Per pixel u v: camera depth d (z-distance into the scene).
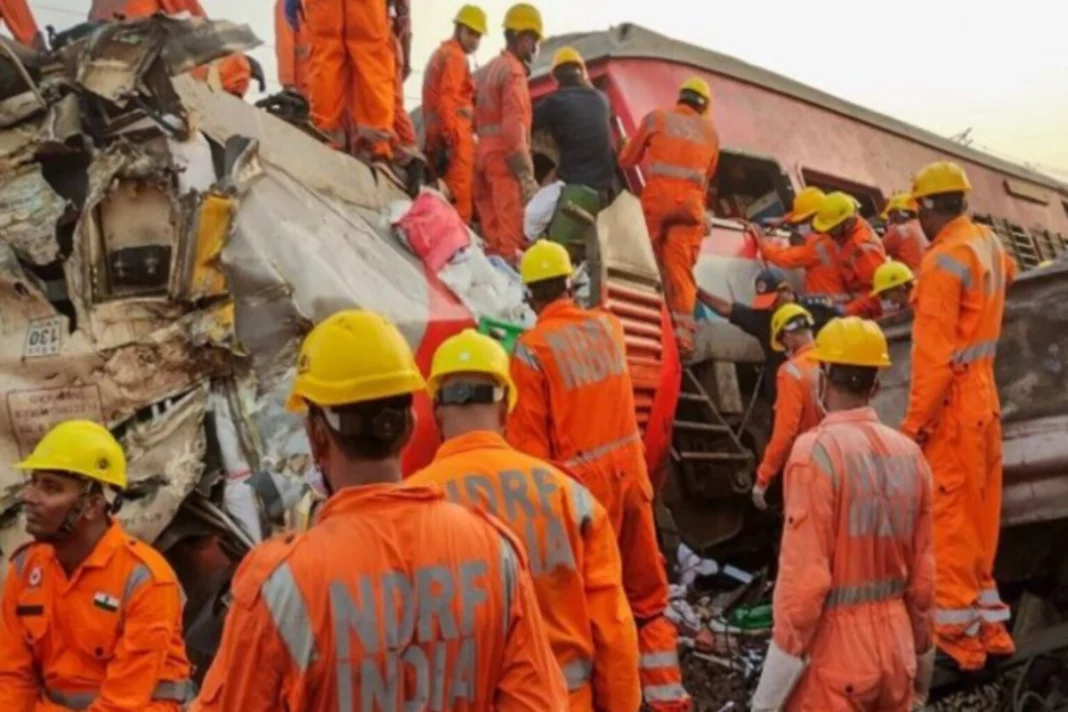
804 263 8.02
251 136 4.57
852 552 3.55
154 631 3.06
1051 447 5.64
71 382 3.88
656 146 7.12
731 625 6.60
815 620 3.48
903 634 3.61
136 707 3.00
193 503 3.99
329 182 4.98
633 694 2.93
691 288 7.09
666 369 6.23
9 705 3.05
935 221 5.35
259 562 1.92
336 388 1.97
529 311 5.19
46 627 3.05
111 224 4.00
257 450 3.94
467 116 7.20
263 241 4.15
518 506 2.80
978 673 5.37
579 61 7.09
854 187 9.86
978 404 5.14
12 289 3.93
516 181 6.81
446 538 1.98
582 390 4.09
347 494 1.98
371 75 6.05
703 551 7.42
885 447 3.67
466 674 1.93
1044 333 5.71
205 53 4.21
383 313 4.29
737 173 8.82
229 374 4.04
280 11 8.60
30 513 3.04
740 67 9.11
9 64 4.07
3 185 4.04
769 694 3.51
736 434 7.23
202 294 3.99
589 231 5.71
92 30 4.51
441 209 5.06
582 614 2.85
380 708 1.86
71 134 4.04
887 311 7.10
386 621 1.88
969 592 5.09
